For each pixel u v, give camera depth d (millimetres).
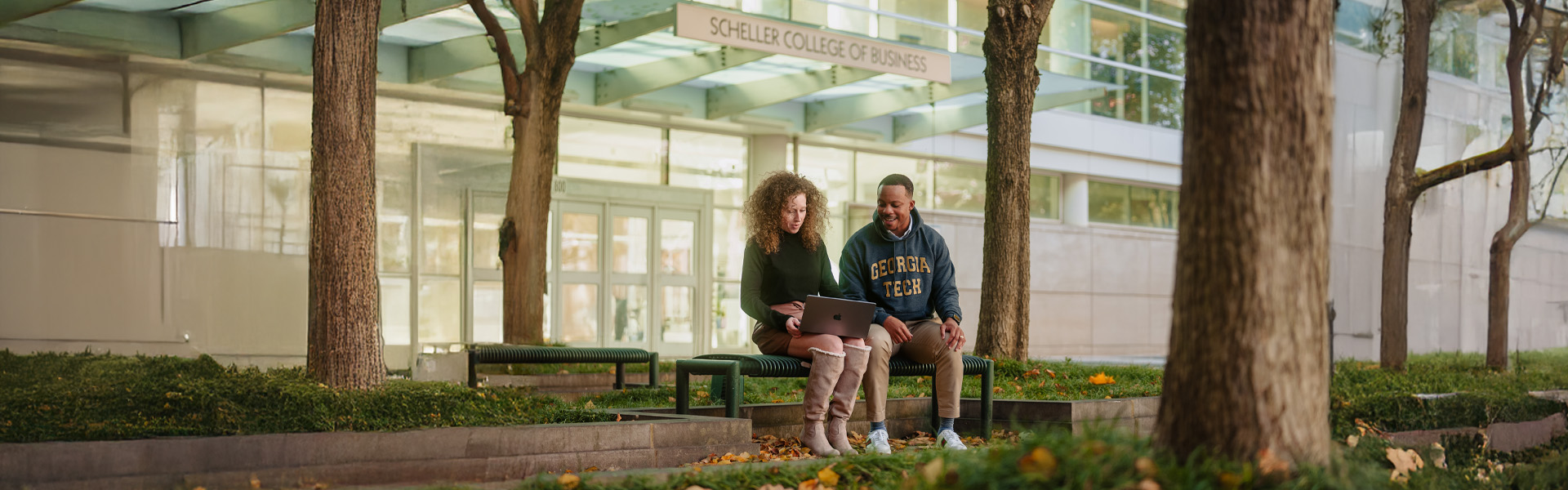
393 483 5164
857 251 7020
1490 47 8328
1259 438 3547
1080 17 21297
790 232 6676
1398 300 7539
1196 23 3680
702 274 19281
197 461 4816
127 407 5668
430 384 7203
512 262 14180
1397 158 7688
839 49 15406
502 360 9891
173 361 8656
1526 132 8438
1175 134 24984
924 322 6965
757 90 17750
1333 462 3658
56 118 11430
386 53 13773
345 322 7023
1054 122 22719
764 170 19875
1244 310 3568
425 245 13820
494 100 14305
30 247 11102
